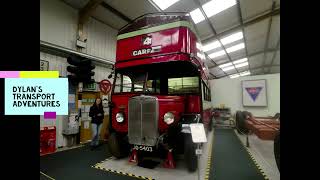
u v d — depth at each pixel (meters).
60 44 6.59
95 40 8.05
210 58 15.98
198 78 4.64
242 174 3.81
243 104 10.98
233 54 15.97
